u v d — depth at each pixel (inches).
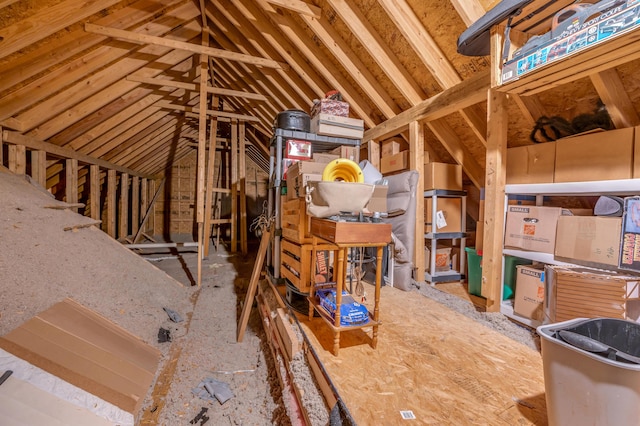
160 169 308.2
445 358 58.0
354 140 107.2
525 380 51.2
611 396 30.0
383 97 112.5
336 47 103.0
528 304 68.9
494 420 41.4
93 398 52.3
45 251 86.7
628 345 38.4
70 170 148.0
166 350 87.8
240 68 176.2
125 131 179.3
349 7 88.5
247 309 101.9
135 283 112.7
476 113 91.5
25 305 64.4
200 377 80.3
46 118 116.6
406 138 117.8
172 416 65.7
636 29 39.8
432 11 76.7
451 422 40.8
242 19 132.0
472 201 122.4
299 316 75.8
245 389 77.5
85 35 105.3
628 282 51.4
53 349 56.4
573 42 47.8
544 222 67.6
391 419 41.1
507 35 59.9
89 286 88.4
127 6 109.9
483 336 68.2
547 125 76.0
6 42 82.4
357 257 103.7
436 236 107.0
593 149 59.9
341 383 48.9
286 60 129.0
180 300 126.5
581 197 81.4
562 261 64.1
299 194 73.0
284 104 167.9
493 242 74.9
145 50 131.9
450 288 103.7
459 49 69.3
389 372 52.5
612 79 59.7
